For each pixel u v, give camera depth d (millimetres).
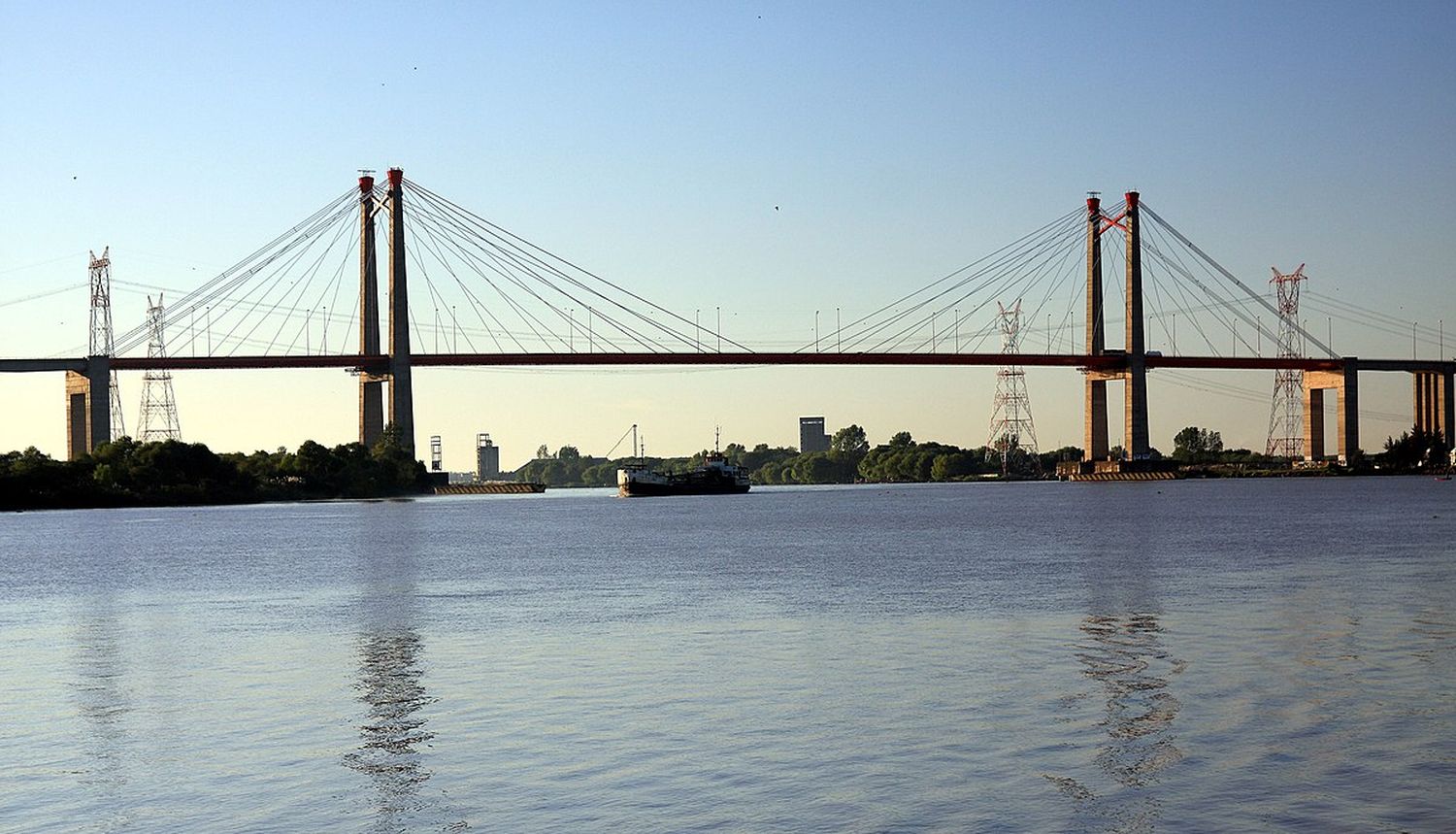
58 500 188125
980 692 33719
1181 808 24031
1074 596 54875
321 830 23609
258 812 24656
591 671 37750
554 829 23406
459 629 47250
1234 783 25438
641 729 30281
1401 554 74938
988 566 71062
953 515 144250
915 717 30953
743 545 94438
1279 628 44219
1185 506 156625
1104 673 36188
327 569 75812
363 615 52281
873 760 27281
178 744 29734
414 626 48344
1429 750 27594
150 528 130250
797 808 24297
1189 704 31984
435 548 95062
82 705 34188
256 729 31031
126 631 48562
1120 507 157375
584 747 28766
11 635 48312
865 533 108500
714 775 26422
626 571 71625
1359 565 67938
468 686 35750
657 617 50000
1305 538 91438
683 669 37844
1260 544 85812
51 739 30375
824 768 26766
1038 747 28125
